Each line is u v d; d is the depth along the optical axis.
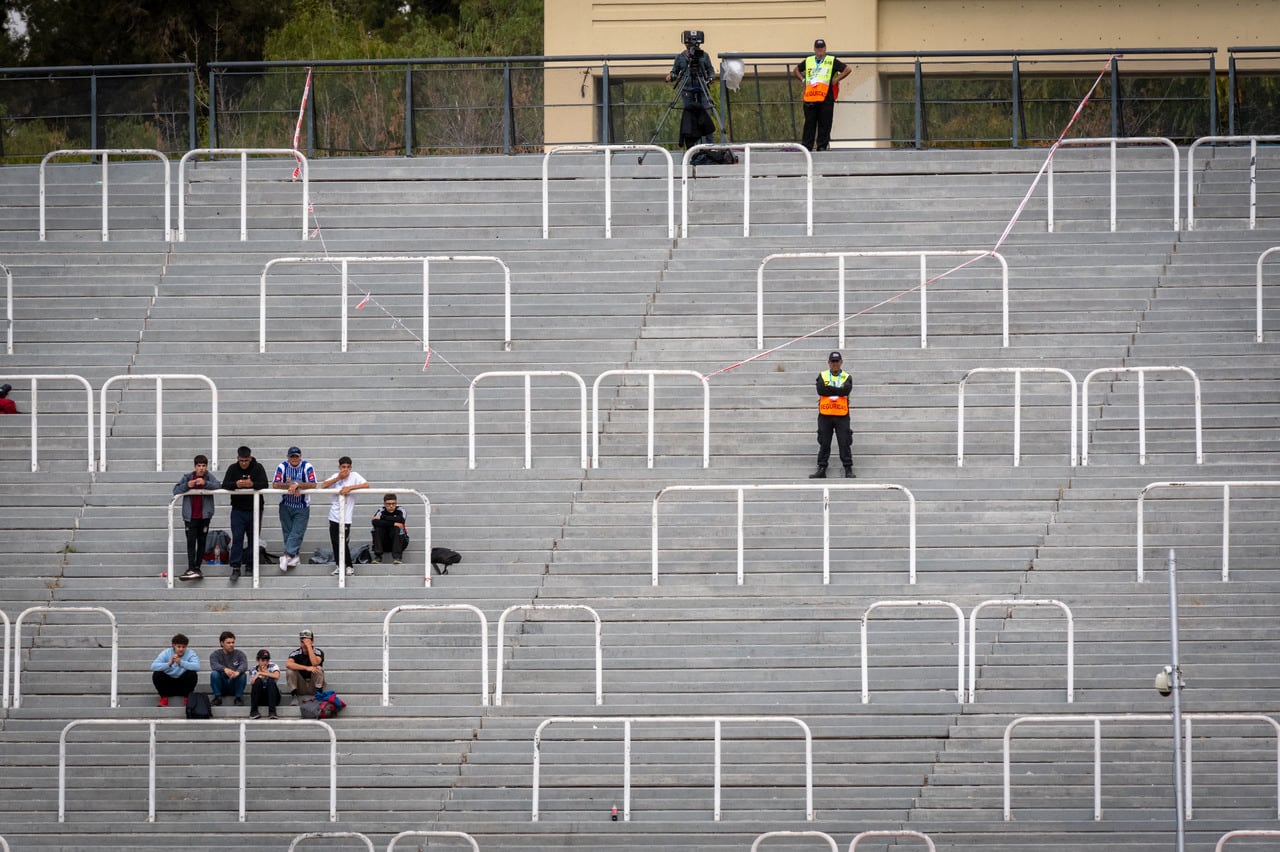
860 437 75.81
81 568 71.06
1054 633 65.69
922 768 61.22
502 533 72.00
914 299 82.62
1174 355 78.50
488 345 82.00
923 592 67.88
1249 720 62.22
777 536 71.12
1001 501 71.38
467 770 61.97
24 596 69.38
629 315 83.06
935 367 79.25
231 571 70.06
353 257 84.38
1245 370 77.25
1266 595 66.62
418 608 64.81
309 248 88.12
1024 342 80.19
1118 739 62.03
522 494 73.31
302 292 85.50
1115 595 66.94
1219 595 66.69
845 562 69.50
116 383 80.25
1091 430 75.62
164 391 79.94
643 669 65.56
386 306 84.31
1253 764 61.16
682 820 59.81
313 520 74.62
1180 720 54.72
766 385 78.56
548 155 88.38
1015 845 58.19
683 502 73.00
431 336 82.81
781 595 67.94
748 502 72.81
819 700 64.19
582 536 71.75
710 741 62.62
